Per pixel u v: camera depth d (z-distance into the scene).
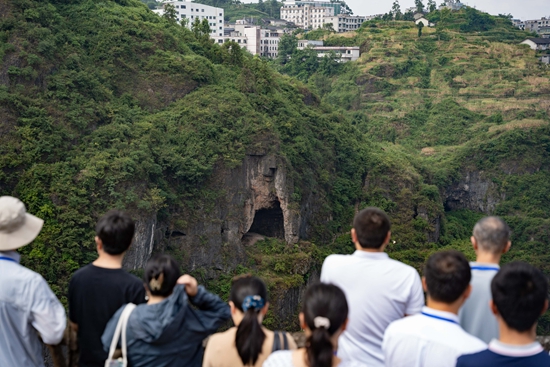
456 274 8.19
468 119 135.88
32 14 61.66
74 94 60.66
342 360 7.87
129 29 70.94
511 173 112.62
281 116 76.62
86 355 9.59
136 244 56.25
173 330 8.59
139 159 58.91
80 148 58.03
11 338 9.03
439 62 163.12
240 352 8.25
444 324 8.30
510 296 7.45
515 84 149.75
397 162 92.62
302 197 74.31
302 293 68.00
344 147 87.62
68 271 50.50
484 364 7.48
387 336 8.51
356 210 85.50
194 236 63.75
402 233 85.94
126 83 67.88
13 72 57.28
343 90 149.38
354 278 9.51
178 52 74.81
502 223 9.59
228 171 67.06
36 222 9.63
